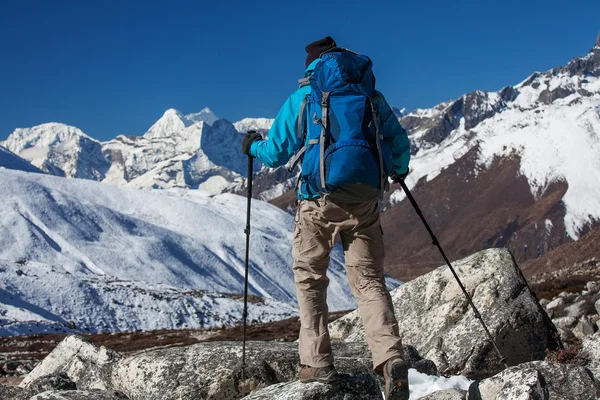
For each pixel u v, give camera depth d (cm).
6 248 16762
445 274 1320
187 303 12700
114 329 11044
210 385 823
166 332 8344
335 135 538
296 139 573
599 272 4559
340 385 611
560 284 3706
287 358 852
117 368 900
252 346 912
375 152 541
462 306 1252
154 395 838
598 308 1630
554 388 729
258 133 643
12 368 2423
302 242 593
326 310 605
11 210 18512
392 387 545
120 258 18162
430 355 1198
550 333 1195
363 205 566
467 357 1162
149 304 12281
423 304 1331
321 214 572
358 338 1384
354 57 558
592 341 970
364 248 583
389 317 570
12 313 10281
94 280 14038
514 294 1212
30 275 12231
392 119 577
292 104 571
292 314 13675
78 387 1049
